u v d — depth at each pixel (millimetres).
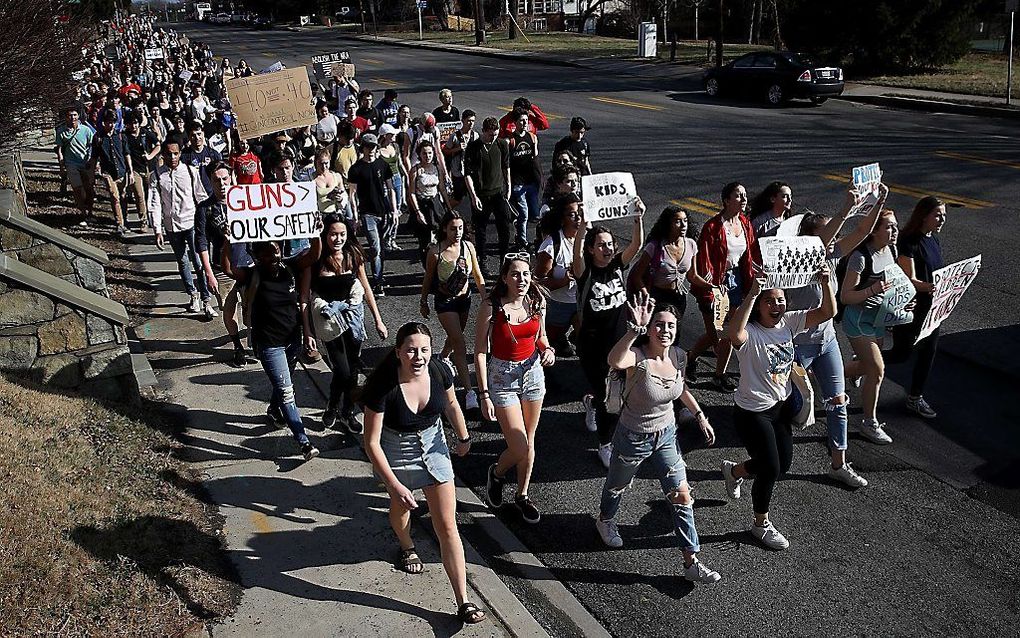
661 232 7320
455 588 4988
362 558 5586
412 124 15000
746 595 5309
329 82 21797
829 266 5965
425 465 5004
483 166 10688
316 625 4953
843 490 6398
